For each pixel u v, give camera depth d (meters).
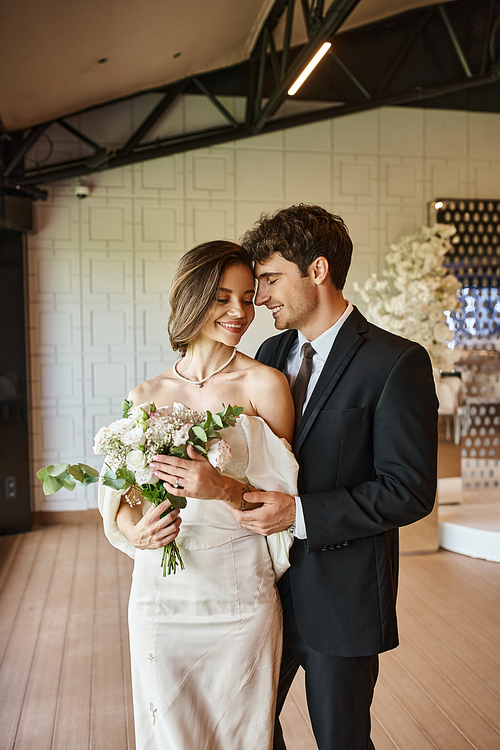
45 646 3.22
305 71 4.04
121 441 1.38
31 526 5.43
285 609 1.72
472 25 6.05
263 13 4.65
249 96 5.52
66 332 5.70
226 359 1.62
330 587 1.55
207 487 1.36
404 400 1.49
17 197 5.28
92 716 2.61
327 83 5.97
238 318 1.53
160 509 1.41
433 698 2.70
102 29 3.61
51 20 3.20
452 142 6.21
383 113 6.08
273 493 1.49
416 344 1.57
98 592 3.94
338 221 1.62
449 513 4.97
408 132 6.13
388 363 1.52
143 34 3.97
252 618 1.53
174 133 5.77
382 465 1.51
